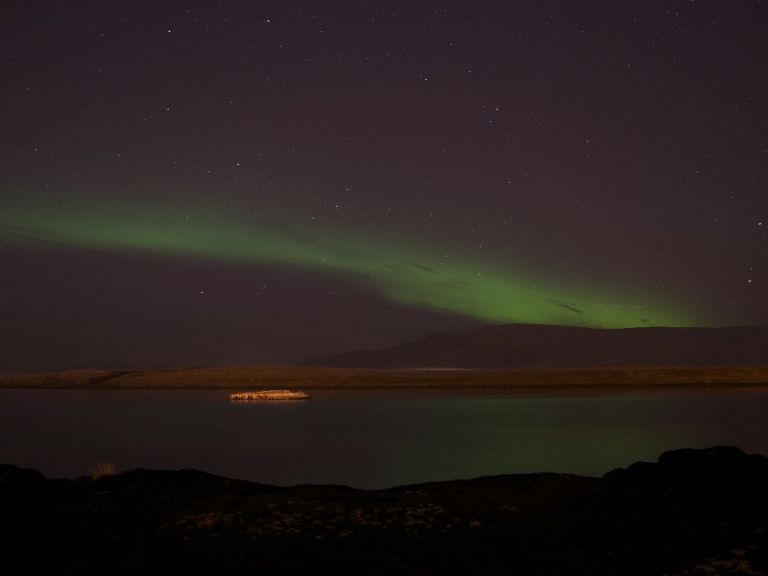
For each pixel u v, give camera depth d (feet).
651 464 33.55
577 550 23.94
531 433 116.06
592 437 108.78
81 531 26.73
